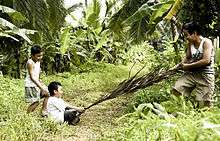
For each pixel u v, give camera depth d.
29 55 13.21
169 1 8.05
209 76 6.07
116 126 6.32
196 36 6.01
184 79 6.23
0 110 7.45
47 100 6.93
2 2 10.82
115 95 6.48
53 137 5.75
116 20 11.52
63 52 13.67
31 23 11.19
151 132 3.64
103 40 12.76
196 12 9.27
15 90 10.14
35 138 5.58
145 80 6.16
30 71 7.39
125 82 6.41
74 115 6.82
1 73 12.27
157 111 3.97
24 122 5.89
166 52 11.45
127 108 7.68
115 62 18.92
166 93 7.73
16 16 9.19
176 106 4.93
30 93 7.49
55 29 12.49
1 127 5.79
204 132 3.22
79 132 6.14
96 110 8.20
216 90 7.36
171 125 3.36
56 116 6.73
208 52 5.95
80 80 13.40
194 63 6.00
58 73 14.95
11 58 13.29
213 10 9.29
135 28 11.80
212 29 9.42
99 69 16.02
